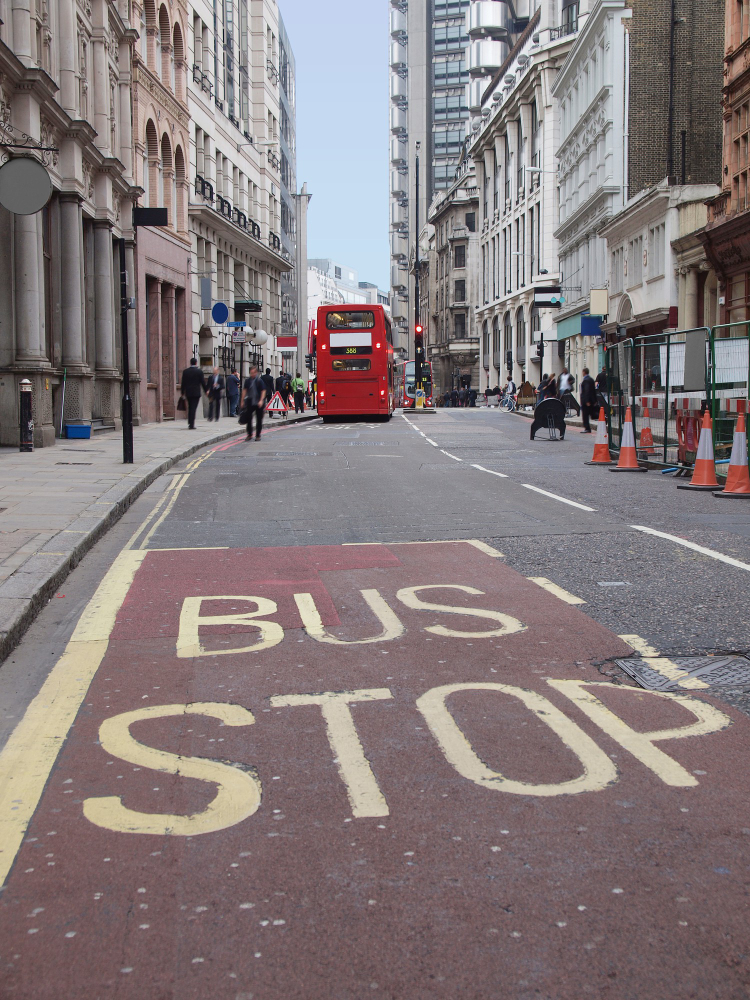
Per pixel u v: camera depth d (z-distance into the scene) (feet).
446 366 338.34
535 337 217.56
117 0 90.58
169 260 112.78
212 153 140.05
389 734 14.79
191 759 13.93
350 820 11.90
